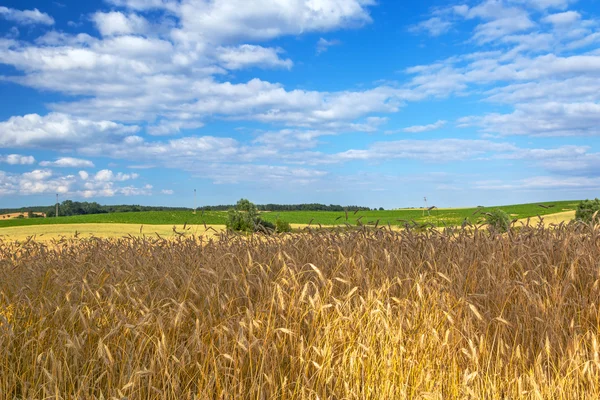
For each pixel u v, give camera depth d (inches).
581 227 273.0
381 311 173.2
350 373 159.8
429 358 166.7
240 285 197.2
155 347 161.8
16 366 173.6
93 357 162.6
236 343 160.4
